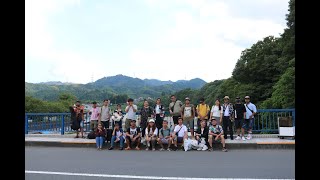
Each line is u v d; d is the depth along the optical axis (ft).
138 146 44.19
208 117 46.03
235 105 45.52
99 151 42.73
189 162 33.17
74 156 38.40
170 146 43.93
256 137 47.32
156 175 27.25
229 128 45.75
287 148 41.52
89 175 27.71
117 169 30.07
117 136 44.86
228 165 31.09
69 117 56.95
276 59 122.21
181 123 43.62
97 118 50.29
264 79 128.06
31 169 30.50
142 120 45.83
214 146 42.91
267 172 27.61
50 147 46.93
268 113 49.19
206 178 25.79
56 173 28.68
